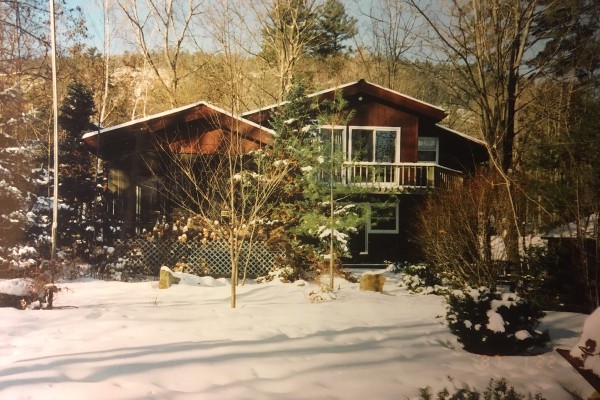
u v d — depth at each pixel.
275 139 15.00
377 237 20.69
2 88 16.78
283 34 29.64
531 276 10.16
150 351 5.98
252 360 5.70
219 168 12.26
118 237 17.97
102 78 31.34
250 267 15.01
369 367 5.59
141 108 36.69
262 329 7.39
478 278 10.83
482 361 6.05
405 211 20.62
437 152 22.17
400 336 7.14
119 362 5.48
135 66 34.62
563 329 7.87
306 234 15.25
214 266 15.12
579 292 10.19
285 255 14.53
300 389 4.82
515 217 10.46
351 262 20.53
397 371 5.48
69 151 20.73
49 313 8.56
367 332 7.32
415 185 20.19
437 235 12.11
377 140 21.23
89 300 10.41
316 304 9.79
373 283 12.19
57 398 4.35
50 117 23.47
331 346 6.47
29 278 10.16
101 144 17.94
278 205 14.99
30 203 16.28
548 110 12.57
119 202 18.66
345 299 10.54
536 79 13.64
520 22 13.20
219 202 13.14
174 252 15.20
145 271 15.06
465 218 11.19
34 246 15.42
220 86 18.41
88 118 22.22
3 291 9.31
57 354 5.84
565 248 10.16
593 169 9.29
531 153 11.16
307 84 19.55
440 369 5.63
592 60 12.86
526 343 6.23
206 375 5.12
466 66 14.01
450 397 4.55
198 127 18.19
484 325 6.35
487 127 13.27
